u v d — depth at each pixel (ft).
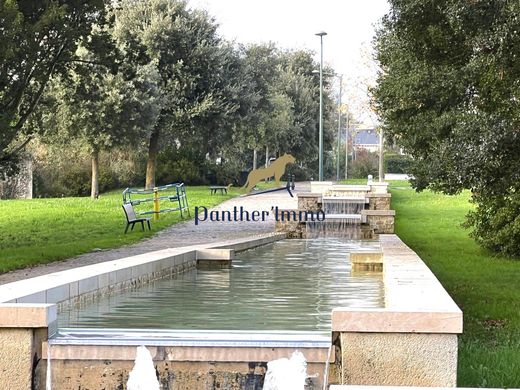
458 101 47.57
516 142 38.14
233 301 37.93
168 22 167.12
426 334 20.62
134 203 91.97
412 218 101.45
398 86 50.44
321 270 52.60
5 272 48.67
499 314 35.17
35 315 22.08
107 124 137.59
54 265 52.85
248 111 180.04
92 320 31.78
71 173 176.45
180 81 170.09
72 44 66.18
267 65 244.42
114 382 22.43
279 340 22.88
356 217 84.94
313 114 251.60
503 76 36.37
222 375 22.38
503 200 57.72
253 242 69.77
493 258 56.75
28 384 21.99
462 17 34.76
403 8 39.60
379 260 52.31
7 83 62.90
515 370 24.81
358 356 20.80
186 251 52.31
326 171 272.72
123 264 42.63
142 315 33.32
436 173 40.40
